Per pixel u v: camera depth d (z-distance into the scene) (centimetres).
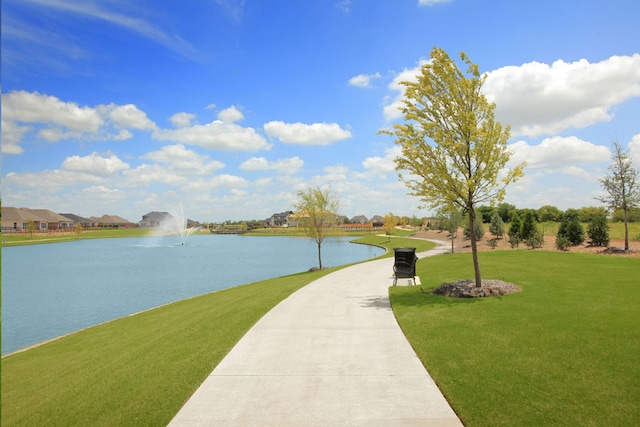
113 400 580
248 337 837
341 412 513
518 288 1177
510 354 671
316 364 676
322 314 1026
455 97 1137
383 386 585
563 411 492
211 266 3812
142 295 2278
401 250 1498
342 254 5041
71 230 14400
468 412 502
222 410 526
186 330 946
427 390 569
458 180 1159
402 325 890
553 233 4116
